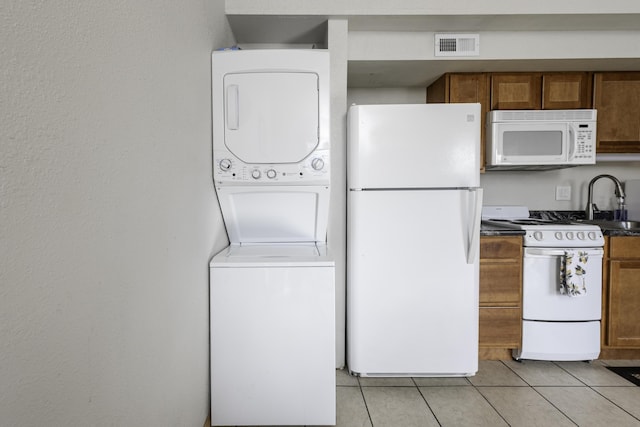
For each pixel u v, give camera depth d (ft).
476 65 8.93
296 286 5.86
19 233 2.09
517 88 9.51
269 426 5.95
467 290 7.57
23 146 2.12
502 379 7.77
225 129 6.67
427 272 7.57
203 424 5.67
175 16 4.61
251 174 6.72
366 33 8.44
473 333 7.61
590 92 9.52
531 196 10.75
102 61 2.91
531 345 8.39
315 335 5.87
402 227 7.56
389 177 7.54
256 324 5.88
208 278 5.98
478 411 6.59
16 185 2.07
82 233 2.64
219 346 5.88
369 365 7.64
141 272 3.58
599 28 8.38
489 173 10.77
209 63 6.43
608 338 8.51
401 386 7.48
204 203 5.94
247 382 5.88
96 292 2.81
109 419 2.98
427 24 8.05
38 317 2.22
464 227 7.55
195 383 5.28
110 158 3.02
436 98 10.16
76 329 2.57
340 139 7.98
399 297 7.60
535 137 9.29
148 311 3.73
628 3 7.54
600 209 10.74
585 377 7.88
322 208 7.18
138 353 3.50
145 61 3.70
